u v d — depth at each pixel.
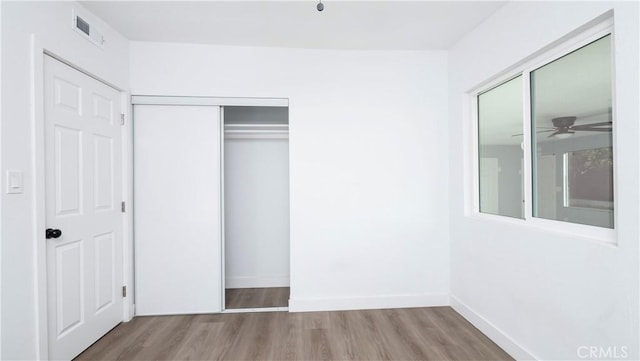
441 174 2.73
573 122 1.56
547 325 1.63
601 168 1.41
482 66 2.22
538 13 1.68
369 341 2.09
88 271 2.03
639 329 1.17
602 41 1.40
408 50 2.71
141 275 2.55
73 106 1.91
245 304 2.79
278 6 2.02
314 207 2.65
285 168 3.32
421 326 2.32
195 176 2.59
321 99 2.66
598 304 1.34
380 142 2.70
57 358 1.76
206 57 2.59
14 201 1.48
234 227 3.29
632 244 1.20
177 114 2.58
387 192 2.70
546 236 1.63
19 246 1.51
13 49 1.48
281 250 3.33
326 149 2.66
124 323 2.40
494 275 2.09
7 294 1.45
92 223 2.08
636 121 1.19
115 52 2.32
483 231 2.21
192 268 2.59
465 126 2.50
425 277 2.72
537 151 1.81
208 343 2.08
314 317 2.50
